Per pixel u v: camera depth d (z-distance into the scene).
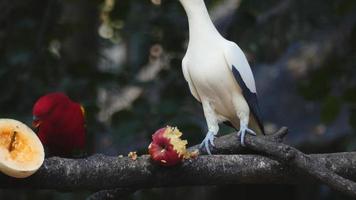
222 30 15.59
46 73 11.02
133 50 14.45
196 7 6.76
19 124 5.61
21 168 5.38
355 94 10.25
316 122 14.95
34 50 11.08
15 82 10.80
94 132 10.67
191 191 16.08
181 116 10.31
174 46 11.74
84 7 12.51
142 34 11.99
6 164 5.36
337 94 11.20
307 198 16.45
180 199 15.99
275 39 12.42
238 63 6.73
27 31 11.20
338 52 13.82
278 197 17.06
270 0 11.41
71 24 11.79
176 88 11.30
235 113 7.15
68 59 11.90
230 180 6.13
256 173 6.11
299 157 5.81
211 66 6.76
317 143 14.59
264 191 17.05
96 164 5.80
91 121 10.45
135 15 12.31
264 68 16.44
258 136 6.53
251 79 6.91
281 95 15.66
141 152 10.04
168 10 11.70
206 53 6.77
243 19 11.40
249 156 6.16
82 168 5.76
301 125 15.04
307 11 12.12
